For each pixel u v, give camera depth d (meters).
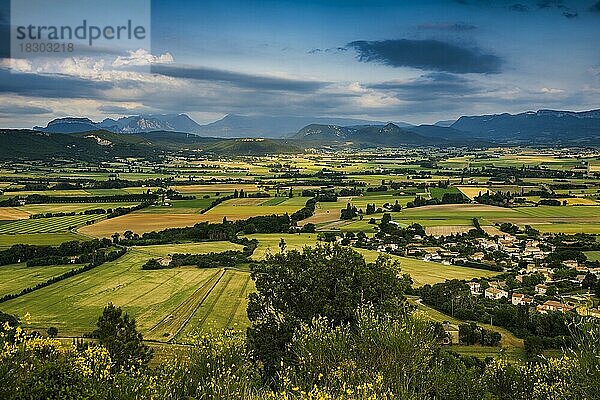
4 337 9.62
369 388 9.80
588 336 10.98
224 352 12.26
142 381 10.30
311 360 11.88
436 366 14.34
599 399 10.40
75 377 9.68
